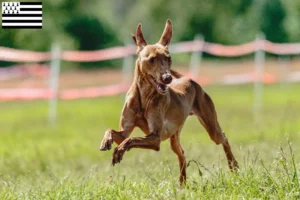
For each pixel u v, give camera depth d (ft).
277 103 74.38
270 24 144.87
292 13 146.00
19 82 93.40
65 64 117.80
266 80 73.67
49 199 24.31
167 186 25.25
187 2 145.79
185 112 27.53
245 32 144.87
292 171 25.22
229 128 54.24
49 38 122.11
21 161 39.09
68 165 37.88
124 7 199.00
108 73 114.01
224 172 26.55
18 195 25.41
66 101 84.48
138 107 25.79
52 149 45.29
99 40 128.47
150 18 158.10
